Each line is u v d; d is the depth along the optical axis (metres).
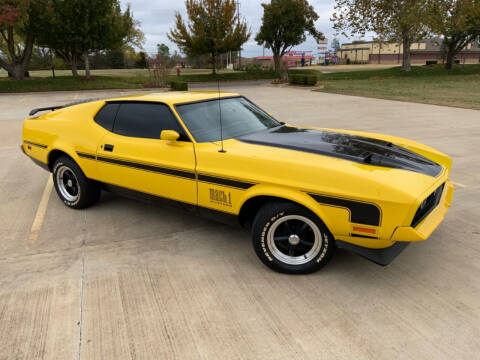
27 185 5.64
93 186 4.45
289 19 38.16
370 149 3.26
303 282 3.05
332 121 11.44
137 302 2.84
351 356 2.27
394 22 32.16
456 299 2.79
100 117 4.21
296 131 3.85
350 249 2.81
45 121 4.71
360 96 19.73
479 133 9.12
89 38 28.52
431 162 3.25
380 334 2.44
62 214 4.53
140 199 3.97
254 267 3.30
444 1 30.50
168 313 2.71
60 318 2.67
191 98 3.87
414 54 82.31
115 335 2.50
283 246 3.17
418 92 20.83
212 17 35.59
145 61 65.88
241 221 3.33
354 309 2.70
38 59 60.38
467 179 5.61
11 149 8.08
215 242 3.77
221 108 3.93
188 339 2.45
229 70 51.81
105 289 3.01
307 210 2.89
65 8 26.52
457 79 31.48
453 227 3.99
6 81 28.09
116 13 30.02
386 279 3.06
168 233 3.99
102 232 4.03
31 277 3.18
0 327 2.59
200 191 3.37
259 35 40.38
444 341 2.37
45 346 2.42
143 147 3.71
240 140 3.48
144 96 4.04
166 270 3.27
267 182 2.94
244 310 2.72
